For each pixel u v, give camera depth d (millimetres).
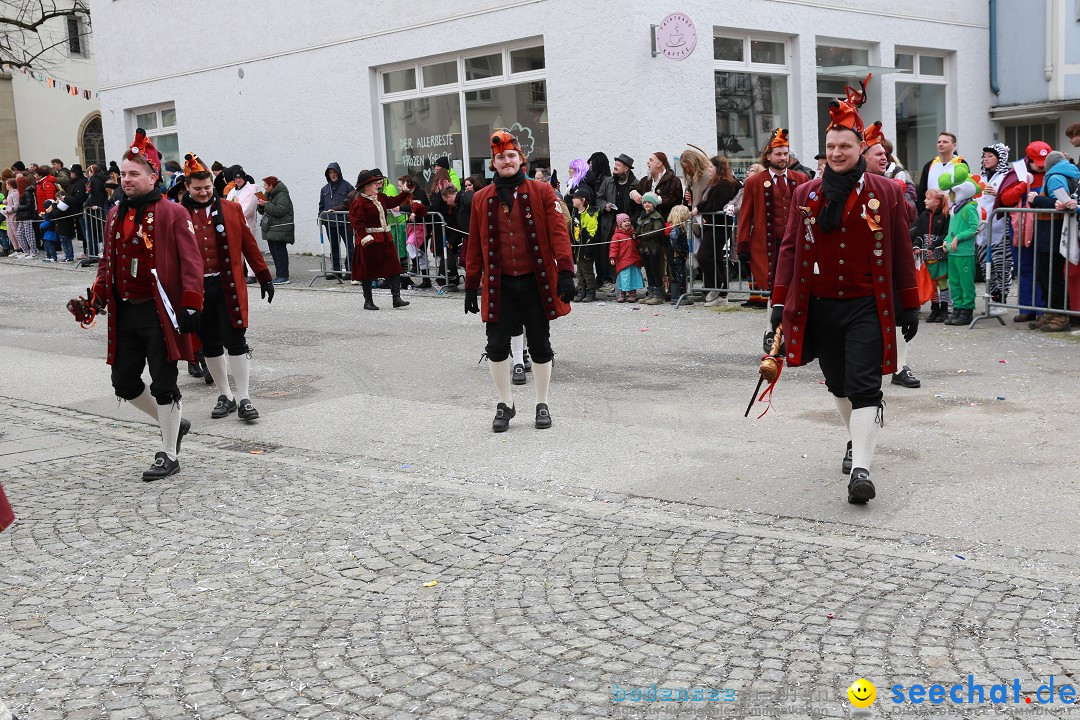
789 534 5305
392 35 17859
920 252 10648
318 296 15094
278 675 4016
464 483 6449
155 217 6609
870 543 5133
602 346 10594
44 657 4250
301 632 4398
